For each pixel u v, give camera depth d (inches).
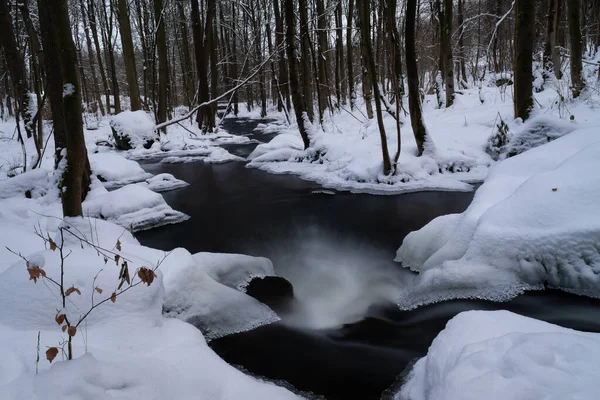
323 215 360.2
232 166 625.3
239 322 182.5
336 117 928.9
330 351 167.8
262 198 430.0
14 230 225.6
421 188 408.2
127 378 92.9
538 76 629.9
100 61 1245.7
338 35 1070.4
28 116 585.6
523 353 87.8
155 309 139.3
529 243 182.5
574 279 170.6
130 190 364.2
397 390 136.3
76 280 133.6
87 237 169.8
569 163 199.8
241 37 1142.3
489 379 83.0
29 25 457.4
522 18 433.7
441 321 178.1
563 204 182.5
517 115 461.4
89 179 384.2
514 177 238.7
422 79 1088.8
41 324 123.2
